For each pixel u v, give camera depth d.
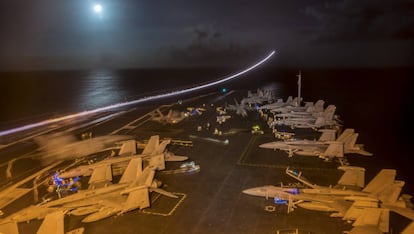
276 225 36.84
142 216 39.38
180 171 53.34
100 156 64.12
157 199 43.75
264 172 52.66
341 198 39.75
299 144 62.66
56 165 59.53
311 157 59.12
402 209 36.22
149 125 88.69
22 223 38.03
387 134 75.44
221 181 49.50
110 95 193.00
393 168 53.56
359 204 36.34
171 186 47.97
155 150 57.59
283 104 105.88
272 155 60.78
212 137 74.00
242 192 45.44
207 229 36.34
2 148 71.94
